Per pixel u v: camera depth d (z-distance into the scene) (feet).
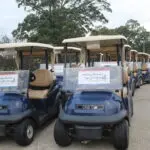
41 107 19.99
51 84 21.80
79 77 16.85
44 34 88.69
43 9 96.68
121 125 14.83
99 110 14.80
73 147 16.07
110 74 16.37
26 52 21.45
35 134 18.76
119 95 16.46
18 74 17.44
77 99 15.71
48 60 22.94
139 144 16.34
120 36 17.15
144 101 30.30
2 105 16.24
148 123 20.79
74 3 101.24
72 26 90.99
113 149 15.57
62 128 15.66
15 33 96.68
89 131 14.61
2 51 18.93
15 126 16.24
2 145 16.90
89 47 18.88
